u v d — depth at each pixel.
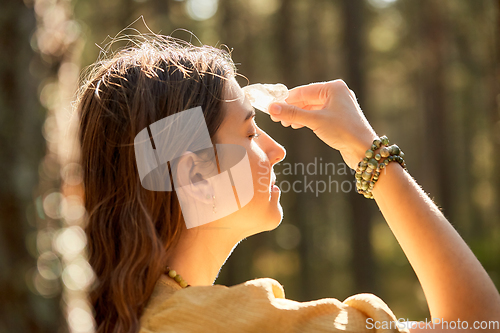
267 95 1.43
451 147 16.94
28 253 1.29
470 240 14.36
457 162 18.20
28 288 1.26
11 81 1.35
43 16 1.44
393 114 20.91
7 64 1.35
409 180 1.27
